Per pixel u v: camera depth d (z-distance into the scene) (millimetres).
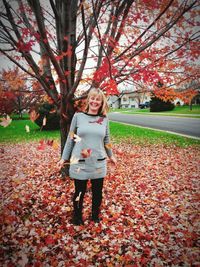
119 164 5664
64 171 4152
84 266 2137
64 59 3168
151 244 2465
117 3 2764
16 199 3518
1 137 10867
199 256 2271
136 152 7273
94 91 2391
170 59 3273
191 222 2900
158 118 20750
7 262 2156
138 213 3105
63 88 3283
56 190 3826
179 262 2201
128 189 3982
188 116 20844
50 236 2541
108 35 3039
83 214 2988
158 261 2211
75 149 2426
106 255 2289
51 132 11969
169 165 5703
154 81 3371
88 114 2453
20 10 3000
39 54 3641
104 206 3279
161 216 3041
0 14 2496
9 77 3211
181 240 2520
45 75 3674
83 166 2398
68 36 2746
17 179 3703
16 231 2639
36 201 3457
